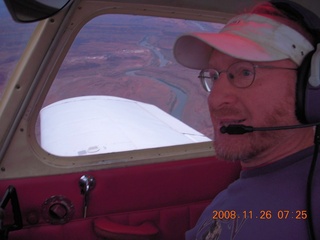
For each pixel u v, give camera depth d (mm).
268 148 487
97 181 954
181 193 1038
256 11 512
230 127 479
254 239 463
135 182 985
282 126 465
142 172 988
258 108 469
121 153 982
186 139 1108
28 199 912
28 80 853
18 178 903
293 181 462
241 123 483
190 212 1053
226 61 500
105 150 987
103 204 969
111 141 1030
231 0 921
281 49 457
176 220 1044
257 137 479
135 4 888
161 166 1005
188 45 581
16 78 852
